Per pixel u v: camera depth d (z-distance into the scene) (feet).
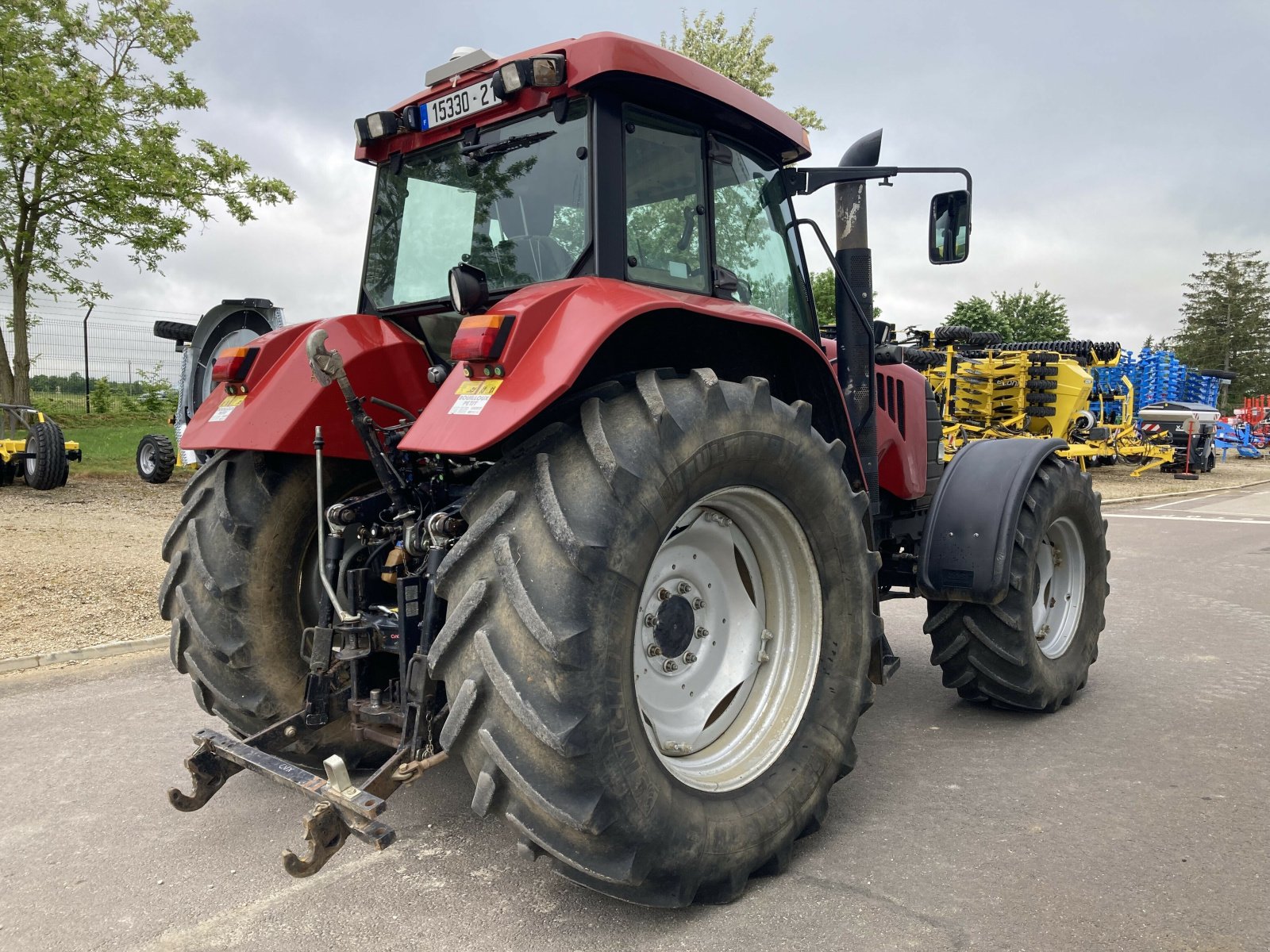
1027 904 7.98
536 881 8.50
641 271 9.04
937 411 14.73
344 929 7.68
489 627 6.97
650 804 7.21
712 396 7.91
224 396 10.08
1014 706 13.26
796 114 53.67
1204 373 92.99
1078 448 57.93
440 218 10.37
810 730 9.11
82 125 42.88
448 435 7.00
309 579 10.14
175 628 9.81
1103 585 14.58
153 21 46.37
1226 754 11.76
